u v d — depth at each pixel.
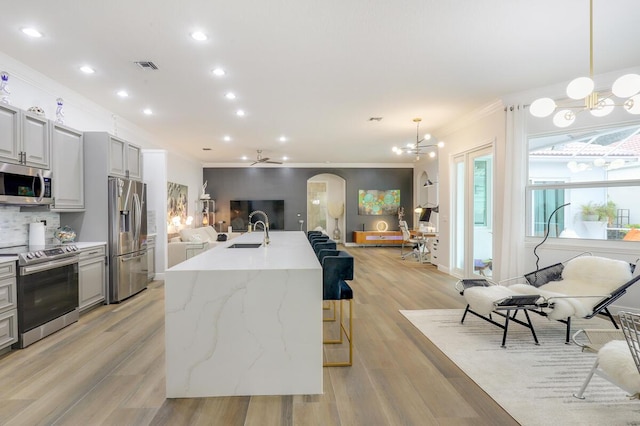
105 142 4.28
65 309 3.45
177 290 2.17
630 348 1.67
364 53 3.33
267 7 2.56
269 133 6.79
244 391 2.20
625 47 3.22
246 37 3.01
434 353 2.82
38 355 2.76
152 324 3.53
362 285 5.45
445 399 2.13
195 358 2.17
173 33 2.93
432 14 2.66
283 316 2.21
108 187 4.29
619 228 4.00
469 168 5.66
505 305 2.94
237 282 2.19
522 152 4.45
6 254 2.92
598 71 3.78
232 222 10.83
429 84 4.15
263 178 10.91
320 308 2.22
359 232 10.84
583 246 4.13
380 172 11.23
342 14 2.66
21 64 3.50
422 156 9.76
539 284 3.62
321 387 2.21
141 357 2.72
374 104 4.93
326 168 11.07
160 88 4.23
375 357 2.75
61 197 3.81
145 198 5.06
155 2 2.48
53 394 2.17
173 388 2.16
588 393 2.18
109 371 2.49
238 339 2.19
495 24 2.81
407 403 2.08
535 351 2.85
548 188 4.42
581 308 2.94
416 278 6.00
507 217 4.53
